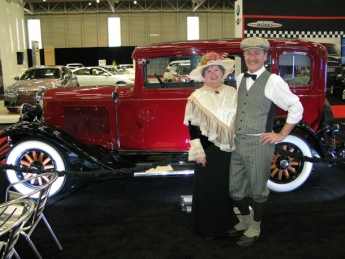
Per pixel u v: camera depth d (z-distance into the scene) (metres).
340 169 4.43
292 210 3.22
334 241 2.66
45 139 3.43
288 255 2.47
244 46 2.35
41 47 22.64
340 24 8.93
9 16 15.28
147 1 22.11
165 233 2.83
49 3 22.11
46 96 3.93
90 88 4.02
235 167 2.54
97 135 3.90
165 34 22.64
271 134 2.37
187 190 3.80
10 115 8.45
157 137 3.78
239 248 2.57
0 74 14.53
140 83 3.66
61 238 2.77
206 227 2.64
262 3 8.55
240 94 2.46
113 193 3.74
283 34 8.78
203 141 2.53
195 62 3.64
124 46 22.30
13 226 1.55
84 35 22.59
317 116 3.74
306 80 3.68
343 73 11.12
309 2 8.73
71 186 3.52
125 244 2.66
